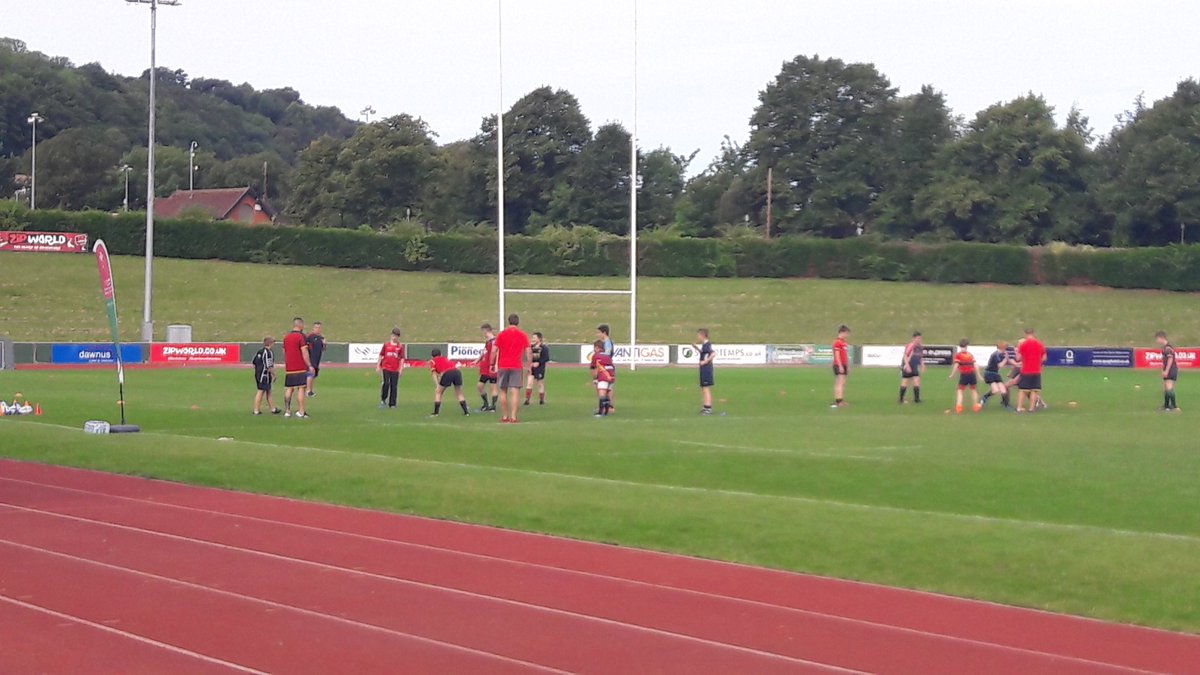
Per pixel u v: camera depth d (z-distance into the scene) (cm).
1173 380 3091
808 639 898
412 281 7575
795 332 6919
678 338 6756
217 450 1917
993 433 2420
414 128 10088
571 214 9306
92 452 1920
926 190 9075
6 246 7381
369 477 1634
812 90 9444
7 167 12019
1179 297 7525
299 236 7738
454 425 2523
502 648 866
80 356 5153
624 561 1171
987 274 7738
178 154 13062
